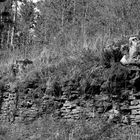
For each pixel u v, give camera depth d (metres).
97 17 11.31
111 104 5.97
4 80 8.98
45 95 7.29
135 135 5.27
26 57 11.19
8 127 7.61
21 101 7.93
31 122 7.36
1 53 13.33
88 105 6.30
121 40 7.00
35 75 7.94
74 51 8.16
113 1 9.82
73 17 14.49
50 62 8.52
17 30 22.44
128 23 9.17
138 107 5.59
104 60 6.57
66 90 6.77
